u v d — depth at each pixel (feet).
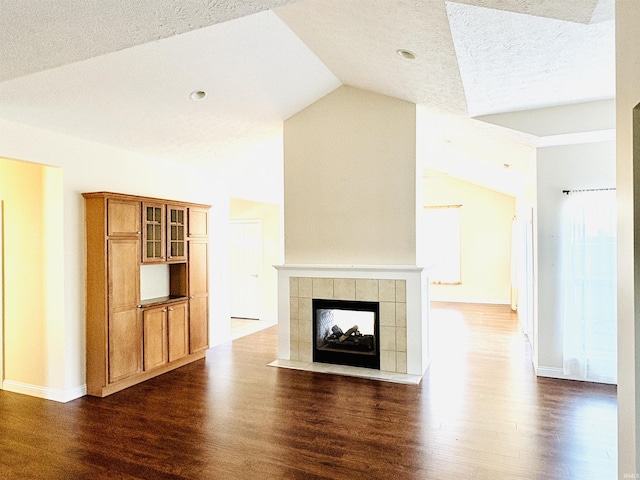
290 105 16.06
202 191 19.43
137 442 10.14
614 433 10.44
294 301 16.92
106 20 5.05
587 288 14.24
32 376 13.50
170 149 16.30
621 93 5.96
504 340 20.44
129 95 12.17
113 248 13.51
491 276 32.32
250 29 11.15
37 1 4.53
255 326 24.75
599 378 14.19
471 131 16.34
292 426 10.98
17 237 13.73
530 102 12.89
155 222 15.20
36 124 12.08
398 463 9.10
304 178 16.84
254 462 9.18
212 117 14.90
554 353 14.88
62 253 12.96
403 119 15.37
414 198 15.23
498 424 11.01
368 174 15.87
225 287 21.01
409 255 15.30
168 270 17.26
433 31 8.88
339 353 16.31
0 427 11.02
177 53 11.05
